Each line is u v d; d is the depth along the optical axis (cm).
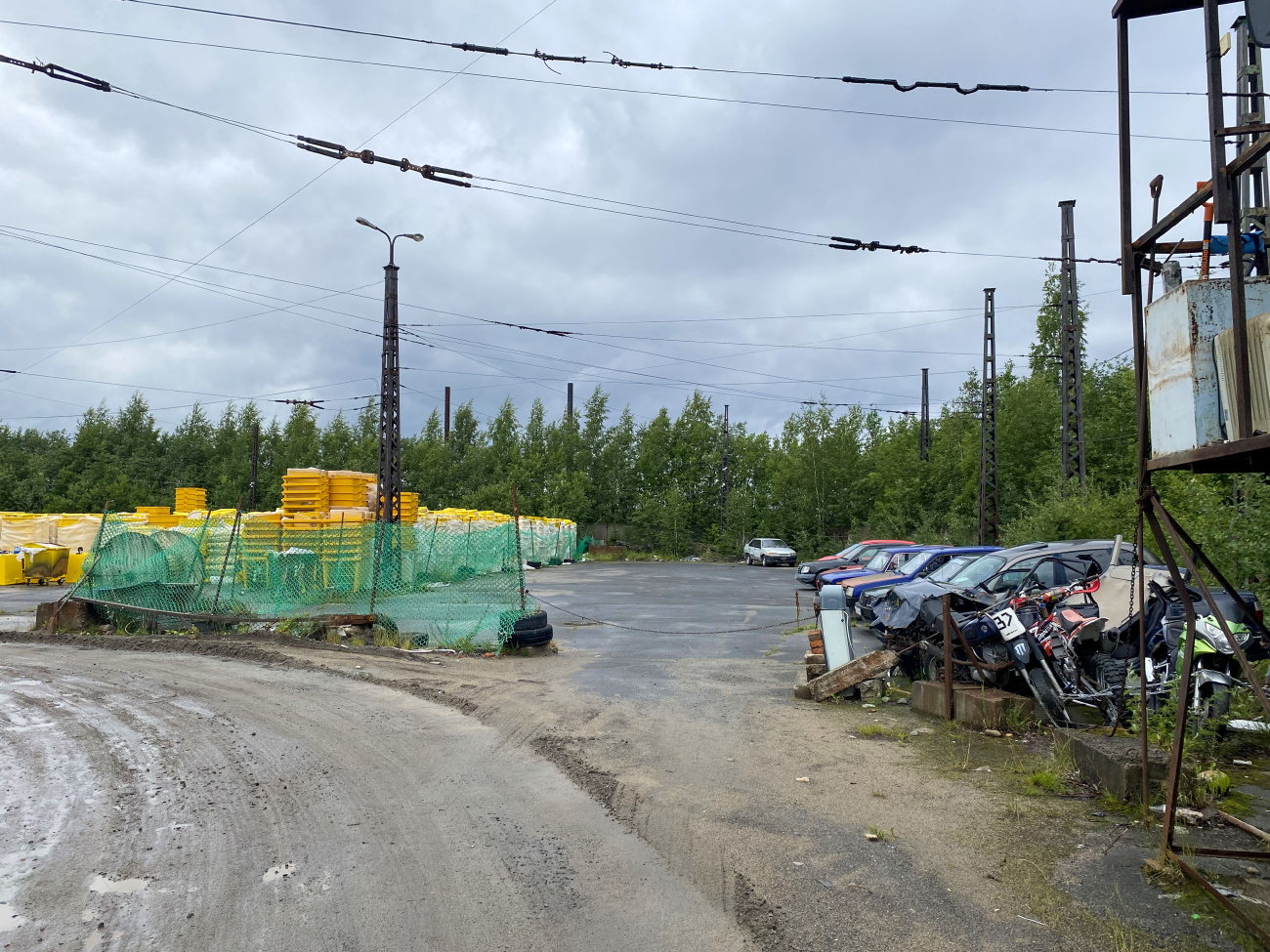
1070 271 2272
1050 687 799
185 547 1552
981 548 1695
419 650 1298
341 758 700
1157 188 488
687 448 6662
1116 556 994
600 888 444
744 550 5388
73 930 395
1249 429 370
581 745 733
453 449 6612
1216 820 522
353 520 2127
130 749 723
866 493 5419
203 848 499
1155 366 450
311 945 380
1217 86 383
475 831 529
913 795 586
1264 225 604
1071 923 392
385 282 2136
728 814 552
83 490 5059
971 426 4216
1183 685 450
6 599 2323
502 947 379
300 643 1341
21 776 643
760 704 904
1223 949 363
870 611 1391
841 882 443
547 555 4544
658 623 1802
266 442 5888
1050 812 545
